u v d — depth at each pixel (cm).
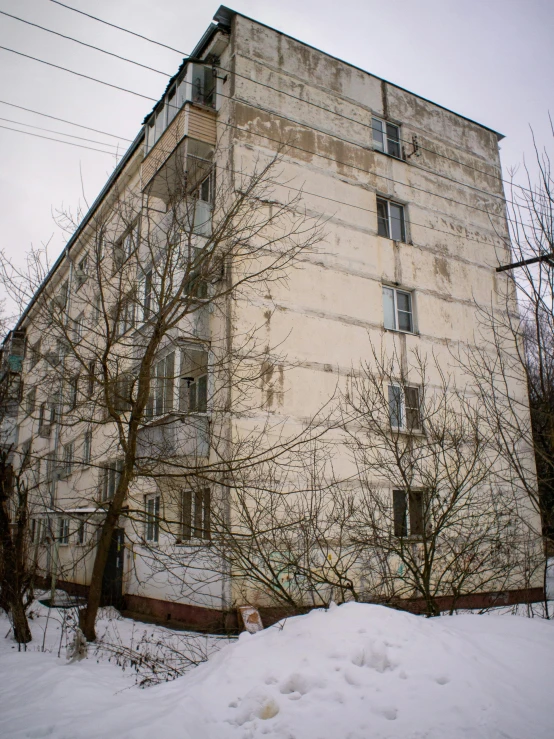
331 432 1229
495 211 1755
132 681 641
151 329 1083
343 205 1421
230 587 1023
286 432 1176
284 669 475
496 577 891
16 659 759
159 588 1219
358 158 1488
